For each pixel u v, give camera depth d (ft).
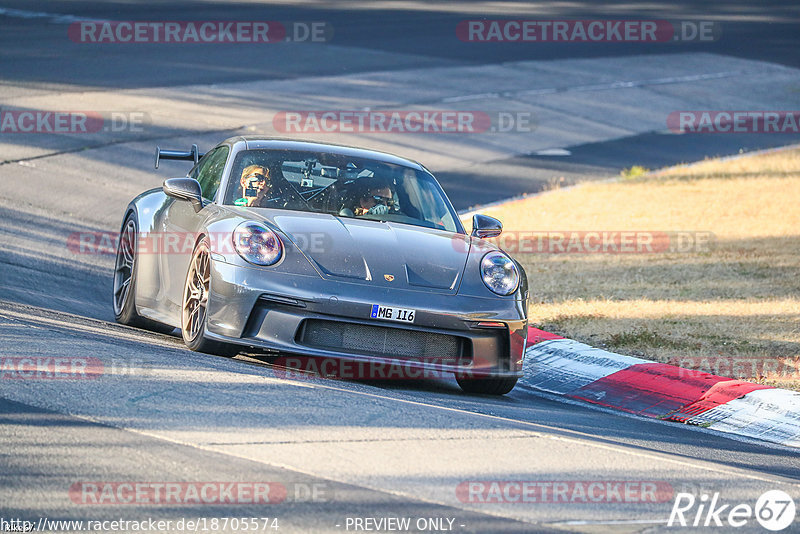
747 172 236.22
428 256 80.64
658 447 69.10
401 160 96.43
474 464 55.57
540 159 242.99
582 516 49.08
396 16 436.76
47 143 185.68
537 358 99.25
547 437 63.82
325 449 55.06
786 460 71.97
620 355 97.86
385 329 76.02
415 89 298.76
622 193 208.23
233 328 75.10
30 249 123.24
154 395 61.21
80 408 57.52
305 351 74.02
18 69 247.29
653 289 132.57
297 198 85.76
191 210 87.30
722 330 111.04
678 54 424.87
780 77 400.26
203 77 270.46
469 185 207.41
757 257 153.07
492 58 365.20
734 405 85.61
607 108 314.55
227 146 93.35
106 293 112.47
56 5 363.56
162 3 399.85
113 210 153.07
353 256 77.87
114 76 255.29
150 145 196.03
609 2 558.56
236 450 53.42
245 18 386.52
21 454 49.80
